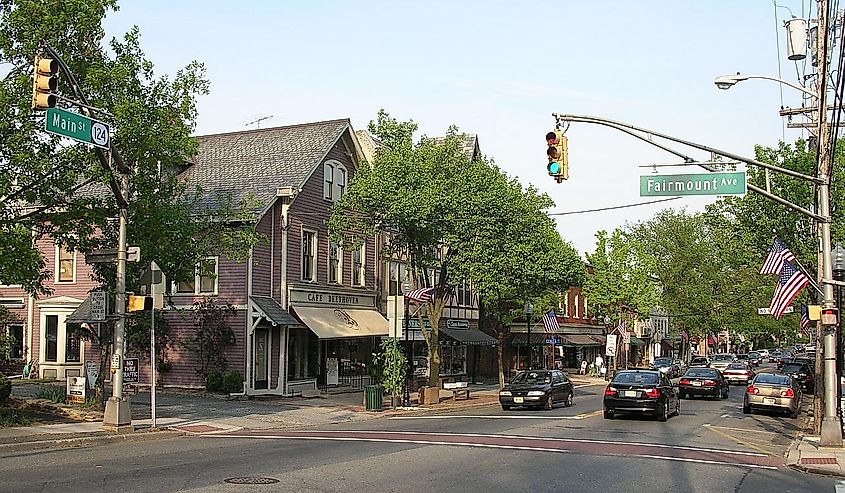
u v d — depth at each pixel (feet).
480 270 109.91
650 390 90.99
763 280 215.51
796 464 57.98
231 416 87.86
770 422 97.50
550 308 181.57
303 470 48.37
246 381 111.65
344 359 135.33
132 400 100.68
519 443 65.72
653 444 68.08
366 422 88.58
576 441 68.13
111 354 84.58
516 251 113.50
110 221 74.95
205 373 114.01
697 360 241.55
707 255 244.01
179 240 78.23
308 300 123.03
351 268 135.54
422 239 113.39
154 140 72.74
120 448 59.62
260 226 115.14
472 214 109.09
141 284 71.82
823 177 69.00
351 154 134.82
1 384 76.13
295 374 122.31
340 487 42.60
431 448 61.16
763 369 261.85
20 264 66.54
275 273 117.50
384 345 107.34
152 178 77.10
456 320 166.30
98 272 81.35
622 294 206.90
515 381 110.63
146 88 75.77
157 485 41.57
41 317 124.26
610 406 92.02
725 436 78.23
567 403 114.42
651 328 302.86
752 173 105.60
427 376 150.10
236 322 112.78
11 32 65.57
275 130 134.31
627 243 211.41
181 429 73.51
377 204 109.91
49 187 70.03
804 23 71.31
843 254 71.20
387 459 54.34
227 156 130.52
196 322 114.32
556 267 123.95
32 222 73.00
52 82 48.47
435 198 106.52
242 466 49.55
